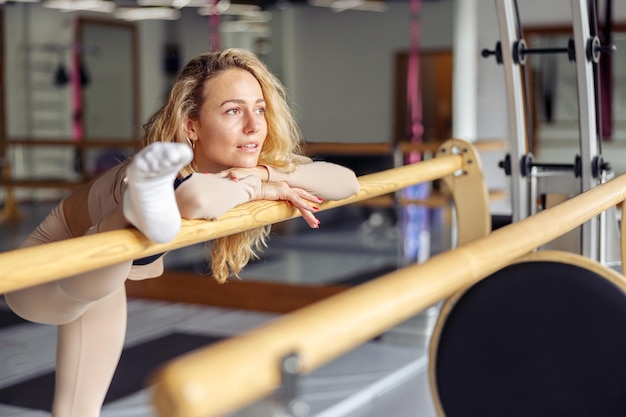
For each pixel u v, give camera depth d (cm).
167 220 150
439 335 191
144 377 424
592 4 276
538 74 1423
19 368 443
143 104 1611
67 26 1447
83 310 209
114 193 210
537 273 183
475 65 1061
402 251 702
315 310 91
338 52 1492
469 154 284
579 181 281
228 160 213
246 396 75
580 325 180
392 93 1466
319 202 217
